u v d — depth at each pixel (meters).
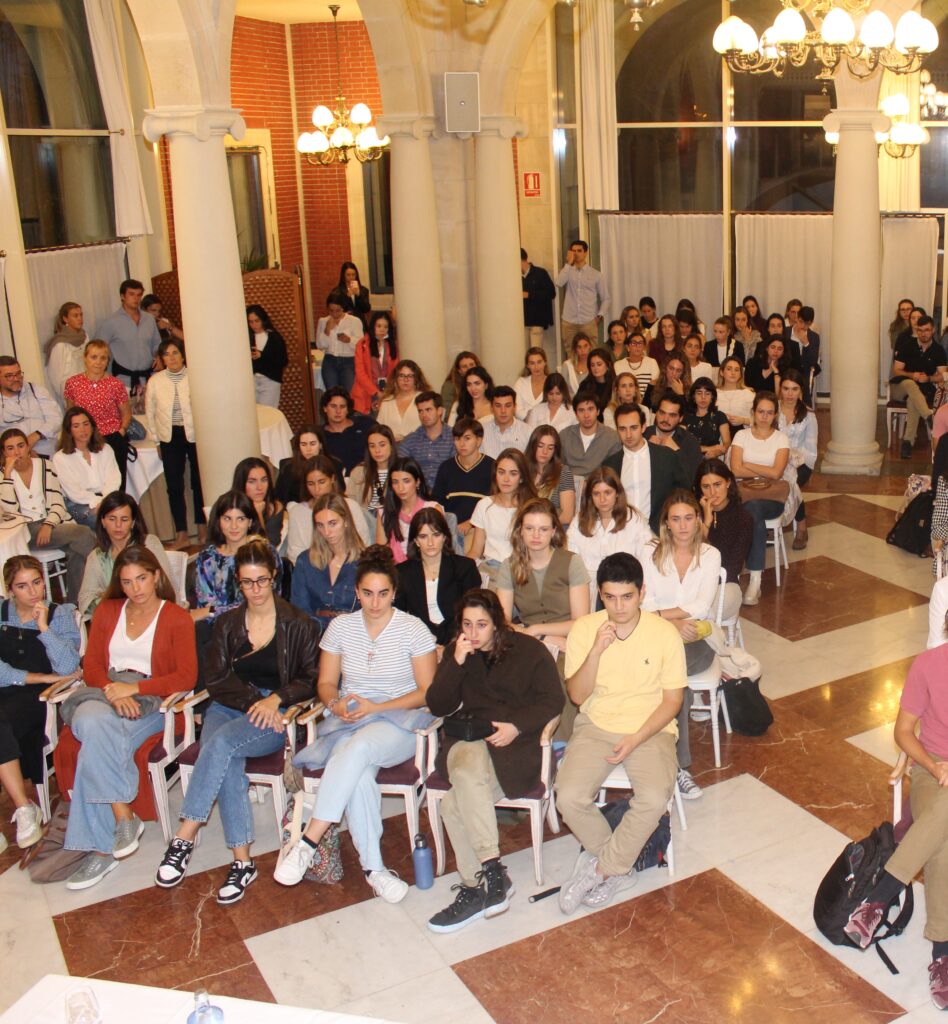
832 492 9.87
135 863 4.97
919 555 8.23
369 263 16.09
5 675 5.26
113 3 10.60
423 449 7.50
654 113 13.27
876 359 10.22
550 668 4.64
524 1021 3.91
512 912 4.50
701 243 13.29
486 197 9.77
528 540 5.21
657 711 4.59
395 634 4.93
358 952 4.31
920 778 4.21
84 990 3.13
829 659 6.61
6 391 8.19
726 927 4.34
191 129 6.99
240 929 4.48
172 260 13.19
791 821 5.00
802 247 12.98
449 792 4.50
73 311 9.45
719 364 12.02
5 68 9.48
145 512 8.96
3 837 5.11
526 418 8.29
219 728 4.82
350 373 12.30
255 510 5.82
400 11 8.81
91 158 10.61
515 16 9.27
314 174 15.85
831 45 6.71
